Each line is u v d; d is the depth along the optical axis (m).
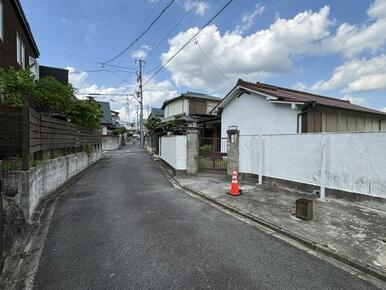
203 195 6.71
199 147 10.44
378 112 13.14
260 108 11.20
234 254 3.39
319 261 3.23
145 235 4.02
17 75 7.53
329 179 5.93
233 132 8.99
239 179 8.80
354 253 3.30
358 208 5.16
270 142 7.68
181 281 2.75
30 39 12.40
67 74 17.53
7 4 9.03
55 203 5.98
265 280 2.78
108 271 2.96
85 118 12.26
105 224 4.53
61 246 3.64
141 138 33.53
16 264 3.15
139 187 7.95
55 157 7.69
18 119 4.77
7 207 3.74
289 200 6.04
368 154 5.16
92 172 11.20
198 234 4.08
